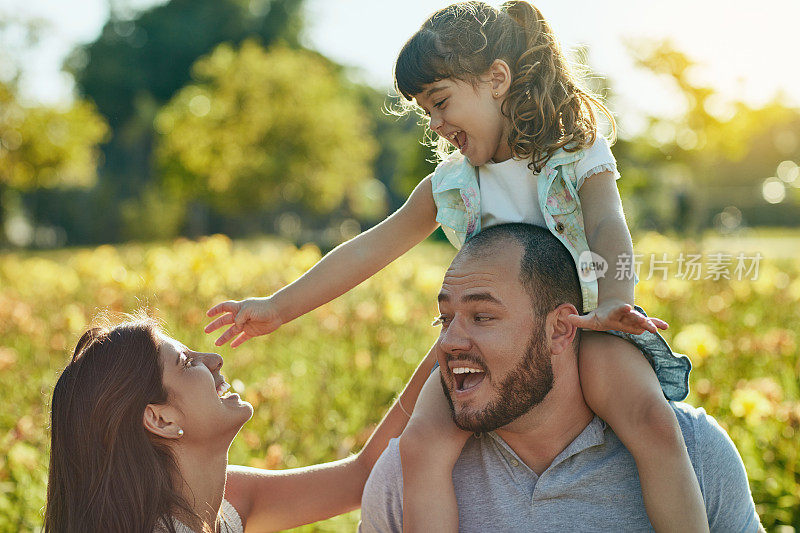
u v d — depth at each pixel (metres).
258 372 5.80
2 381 5.45
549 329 1.76
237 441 4.14
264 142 35.78
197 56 54.06
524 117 1.95
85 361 1.93
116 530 1.82
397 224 2.26
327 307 7.20
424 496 1.81
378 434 2.26
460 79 1.98
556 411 1.79
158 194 48.66
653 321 1.86
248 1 55.16
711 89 13.62
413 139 34.34
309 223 55.66
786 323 6.85
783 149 35.34
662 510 1.72
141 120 54.22
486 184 2.05
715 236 17.66
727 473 1.85
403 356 6.15
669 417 1.74
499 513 1.81
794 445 3.78
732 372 5.22
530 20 2.02
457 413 1.76
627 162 18.34
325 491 2.24
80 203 51.97
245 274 9.22
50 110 32.88
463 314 1.76
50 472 1.94
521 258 1.75
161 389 1.90
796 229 25.70
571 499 1.79
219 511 2.07
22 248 43.31
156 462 1.87
